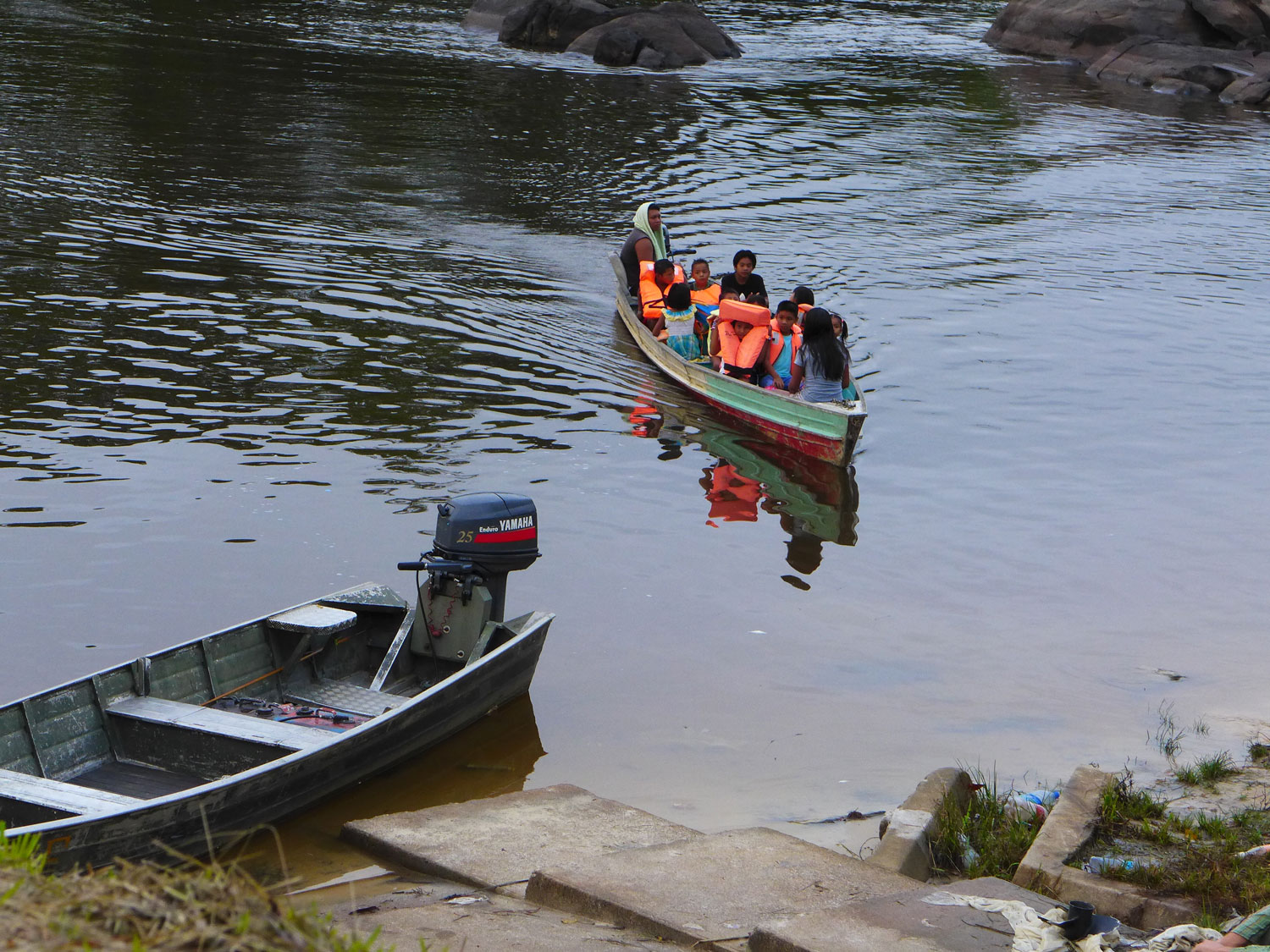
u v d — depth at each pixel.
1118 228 33.69
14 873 4.17
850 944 6.62
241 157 35.03
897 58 63.41
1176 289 28.39
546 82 50.97
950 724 11.70
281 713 11.27
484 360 21.84
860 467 18.56
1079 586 14.91
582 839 9.07
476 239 29.06
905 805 9.19
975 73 60.09
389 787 10.52
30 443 17.06
